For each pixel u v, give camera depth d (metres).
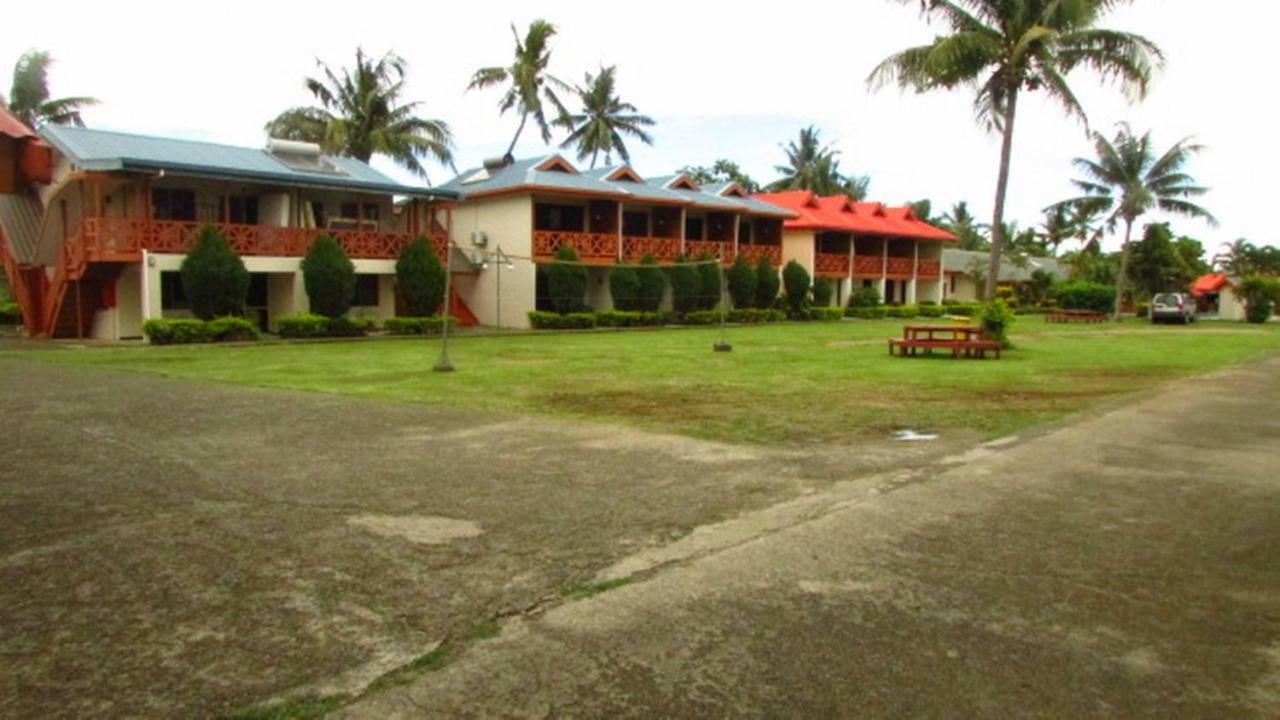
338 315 23.00
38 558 4.24
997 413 9.43
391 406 9.70
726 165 60.97
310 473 6.16
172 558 4.24
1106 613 3.60
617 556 4.29
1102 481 5.98
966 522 4.92
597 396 10.84
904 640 3.31
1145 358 17.48
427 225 27.66
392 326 23.83
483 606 3.62
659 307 31.02
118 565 4.14
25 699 2.81
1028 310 47.56
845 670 3.05
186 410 9.22
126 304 21.36
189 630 3.38
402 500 5.39
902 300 46.81
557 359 16.66
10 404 9.56
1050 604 3.69
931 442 7.59
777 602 3.68
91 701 2.80
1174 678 3.01
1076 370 14.76
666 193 32.66
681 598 3.72
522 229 28.83
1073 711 2.77
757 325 32.12
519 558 4.26
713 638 3.31
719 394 11.13
